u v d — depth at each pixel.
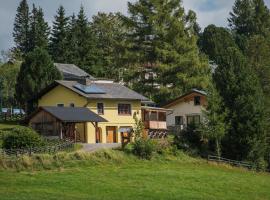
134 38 112.94
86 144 74.69
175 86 107.69
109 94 85.94
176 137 78.94
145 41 112.25
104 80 97.25
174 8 112.19
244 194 56.31
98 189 50.06
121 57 113.31
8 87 114.94
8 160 57.03
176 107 99.25
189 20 112.88
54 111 76.56
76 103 84.50
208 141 80.12
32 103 93.00
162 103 105.00
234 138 79.50
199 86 106.50
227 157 79.81
